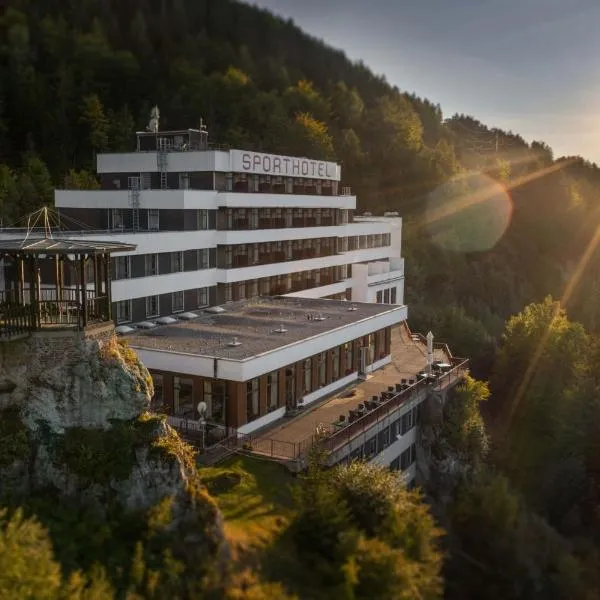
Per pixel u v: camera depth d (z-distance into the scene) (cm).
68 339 2636
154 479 2584
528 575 3916
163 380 3859
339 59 19650
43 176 9338
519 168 19862
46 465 2566
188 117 13500
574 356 6488
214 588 2208
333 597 2316
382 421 4047
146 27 15112
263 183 6544
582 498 5412
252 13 18100
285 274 6731
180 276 5356
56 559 2228
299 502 2712
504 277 12650
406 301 9975
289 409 4191
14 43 12444
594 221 16650
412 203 13875
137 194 5656
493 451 5897
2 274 4091
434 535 2806
